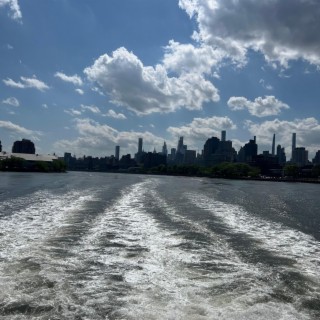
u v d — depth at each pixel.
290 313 11.54
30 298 12.11
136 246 19.77
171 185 97.44
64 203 40.53
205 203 45.44
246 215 35.38
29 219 28.33
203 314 11.20
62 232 23.08
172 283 14.04
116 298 12.35
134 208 36.84
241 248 20.28
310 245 22.16
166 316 10.97
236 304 12.11
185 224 27.31
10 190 63.75
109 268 15.70
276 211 41.78
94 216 30.30
